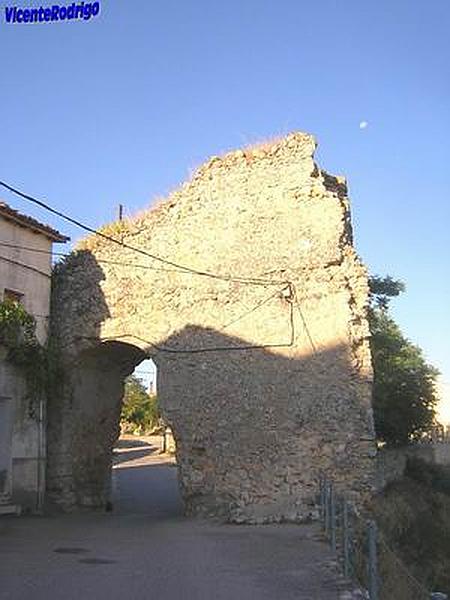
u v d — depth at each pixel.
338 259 17.53
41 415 19.59
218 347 18.12
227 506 17.17
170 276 19.11
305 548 12.68
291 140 18.53
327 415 16.88
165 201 19.62
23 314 18.42
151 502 24.80
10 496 18.27
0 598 8.66
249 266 18.23
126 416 66.75
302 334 17.47
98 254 20.28
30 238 19.75
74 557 11.89
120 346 20.44
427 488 26.97
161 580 9.89
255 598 8.78
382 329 35.06
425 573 18.38
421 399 33.56
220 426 17.69
